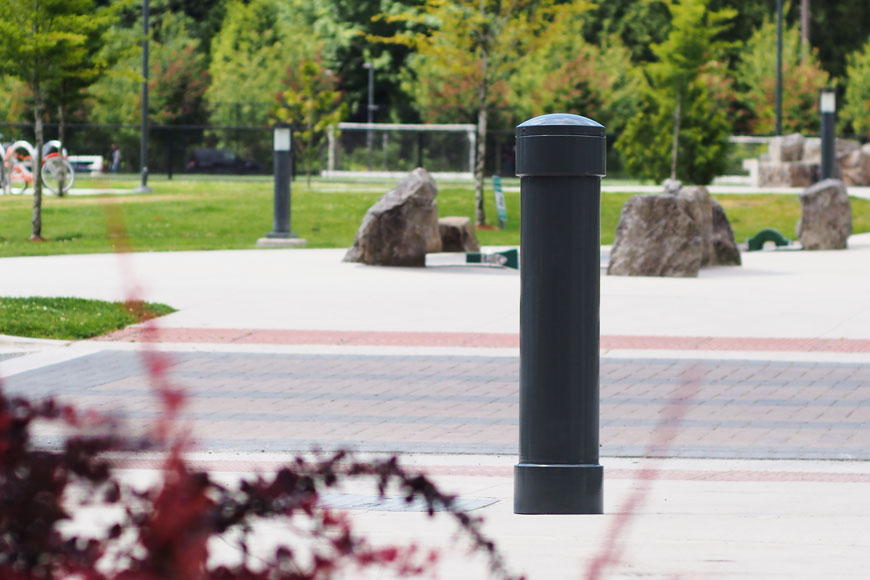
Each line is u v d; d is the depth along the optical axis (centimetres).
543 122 828
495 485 1005
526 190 837
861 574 655
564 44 7562
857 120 8319
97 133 7056
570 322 837
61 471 284
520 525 797
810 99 8162
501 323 2008
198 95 7556
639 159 5906
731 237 3019
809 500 936
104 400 1393
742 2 9662
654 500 933
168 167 6431
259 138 7331
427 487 346
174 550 283
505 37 4391
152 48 7650
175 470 292
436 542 720
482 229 4219
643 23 9300
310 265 2905
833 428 1283
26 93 7056
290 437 1220
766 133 8150
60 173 4853
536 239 835
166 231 3866
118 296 2220
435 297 2316
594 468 845
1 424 280
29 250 3238
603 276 2745
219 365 1625
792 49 8469
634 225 2752
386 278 2642
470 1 4403
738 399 1429
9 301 2053
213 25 9356
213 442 1186
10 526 278
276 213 3497
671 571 653
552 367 839
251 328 1927
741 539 760
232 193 5053
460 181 6512
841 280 2655
